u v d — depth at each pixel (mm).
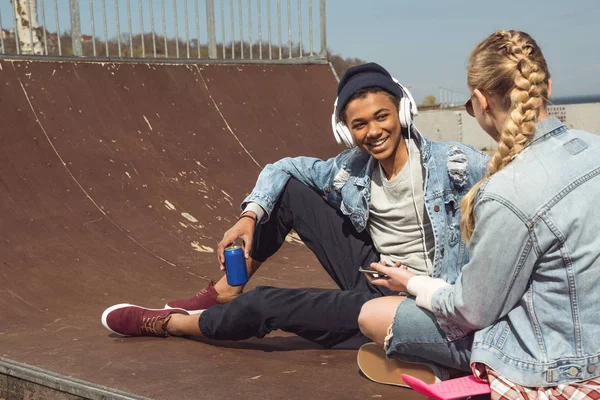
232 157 5504
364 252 2408
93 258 3766
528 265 1497
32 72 5020
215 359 2303
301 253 4270
